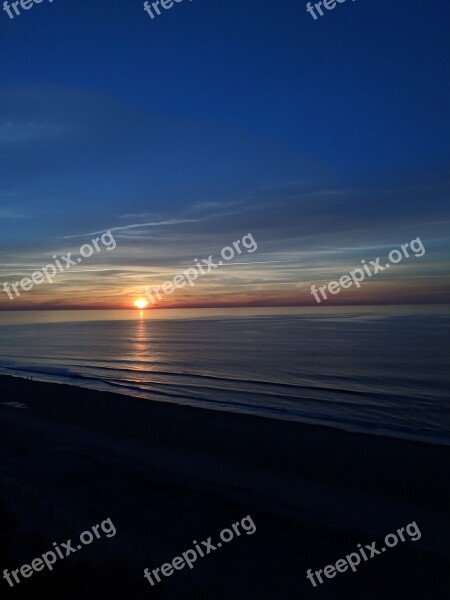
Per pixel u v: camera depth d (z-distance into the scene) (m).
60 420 23.64
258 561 9.88
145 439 20.05
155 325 146.50
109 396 28.92
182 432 21.00
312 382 38.31
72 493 13.65
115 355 62.66
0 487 13.90
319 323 132.25
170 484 14.57
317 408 28.27
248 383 38.12
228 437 19.92
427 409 27.52
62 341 89.56
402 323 118.50
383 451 17.30
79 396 29.20
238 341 80.31
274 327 119.75
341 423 24.30
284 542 10.82
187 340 85.38
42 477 15.12
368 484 14.49
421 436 21.52
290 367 47.53
